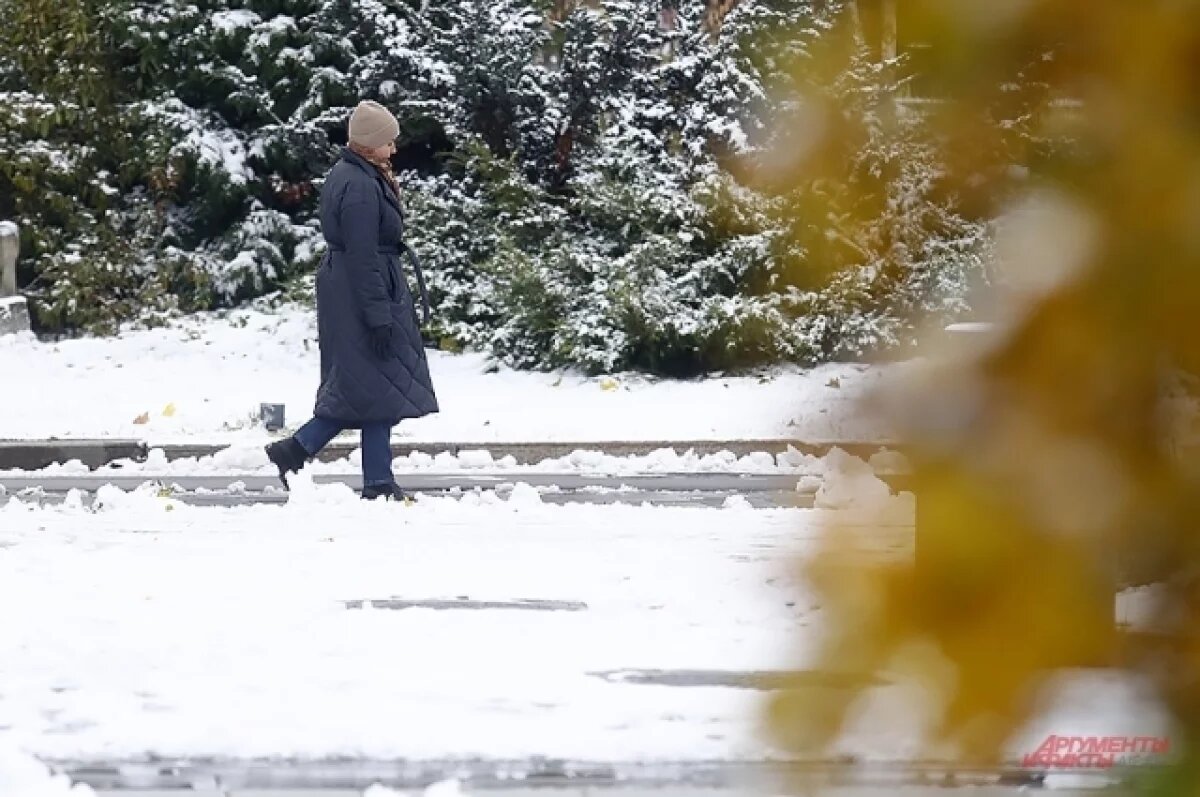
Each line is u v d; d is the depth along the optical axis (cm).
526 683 1698
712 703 1571
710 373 6238
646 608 2152
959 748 379
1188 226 344
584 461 4775
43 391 6034
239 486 4228
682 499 3916
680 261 6512
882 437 380
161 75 7900
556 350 6284
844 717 393
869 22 376
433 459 4853
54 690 1698
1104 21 344
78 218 7625
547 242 6819
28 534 2970
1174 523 351
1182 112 344
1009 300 362
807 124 384
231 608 2167
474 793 1326
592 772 1374
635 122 7162
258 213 7656
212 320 7381
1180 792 353
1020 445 361
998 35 349
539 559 2627
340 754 1458
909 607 376
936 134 365
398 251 3750
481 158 6988
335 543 2839
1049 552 361
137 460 4922
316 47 7762
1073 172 352
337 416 3662
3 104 7619
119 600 2233
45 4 7850
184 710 1606
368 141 3716
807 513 403
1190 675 354
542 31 7500
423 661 1822
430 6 7844
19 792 1315
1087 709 369
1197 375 347
